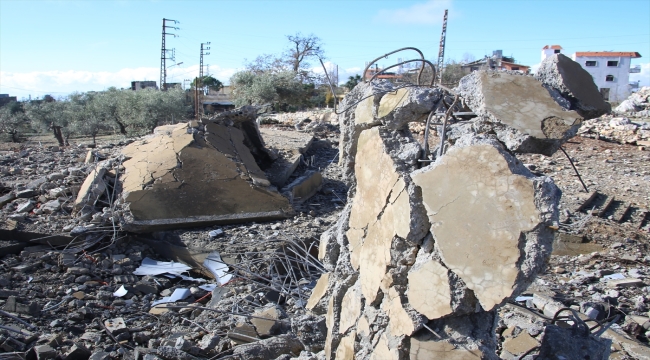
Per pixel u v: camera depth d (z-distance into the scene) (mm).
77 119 29188
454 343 2666
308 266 6855
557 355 3064
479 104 2766
